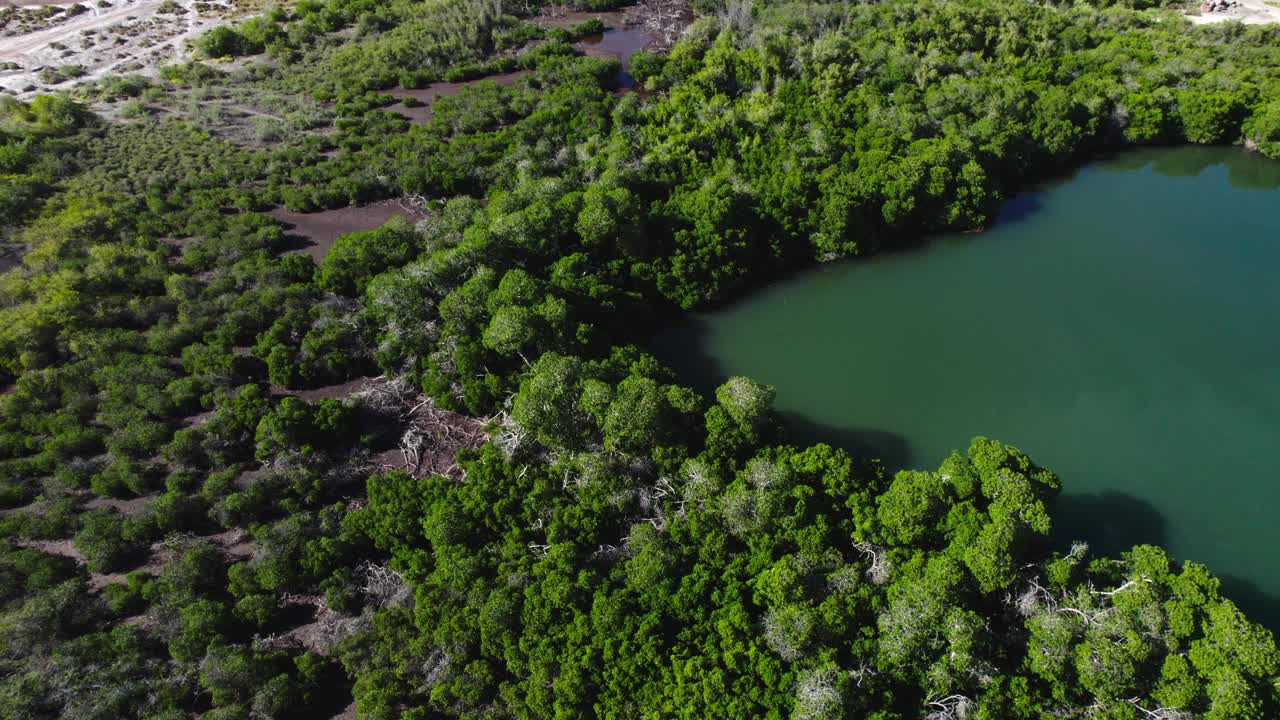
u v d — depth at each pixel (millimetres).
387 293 77812
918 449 76625
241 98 125125
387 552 63906
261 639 57938
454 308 76312
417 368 78000
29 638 55000
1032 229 105625
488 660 54188
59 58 136250
